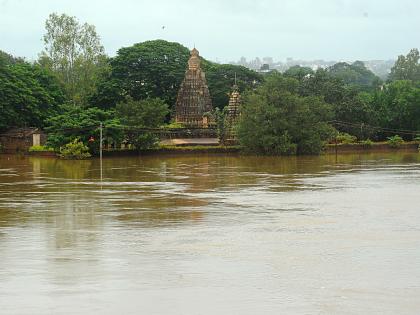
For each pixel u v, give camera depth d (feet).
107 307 69.10
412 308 69.05
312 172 236.84
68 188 180.86
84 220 124.16
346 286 76.74
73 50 417.49
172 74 414.62
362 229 114.01
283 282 78.48
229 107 377.30
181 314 67.10
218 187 183.73
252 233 110.11
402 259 90.17
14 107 357.41
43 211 136.15
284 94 339.57
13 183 195.42
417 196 162.30
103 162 294.25
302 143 344.08
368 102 453.58
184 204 147.13
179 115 384.88
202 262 88.53
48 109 371.56
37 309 68.39
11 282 78.18
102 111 325.01
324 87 426.10
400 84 456.86
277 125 337.72
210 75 451.12
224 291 74.79
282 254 93.45
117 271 83.51
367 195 164.45
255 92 386.11
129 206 143.74
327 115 357.41
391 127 442.09
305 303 70.54
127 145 340.18
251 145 341.00
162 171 241.76
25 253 93.97
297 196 162.20
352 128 417.90
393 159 320.29
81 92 409.49
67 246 99.04
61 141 317.83
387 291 74.79
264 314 67.15
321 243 101.35
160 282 78.43
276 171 241.14
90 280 79.20
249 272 83.05
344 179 208.54
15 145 354.54
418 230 112.98
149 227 116.16
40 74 387.55
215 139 379.35
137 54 417.90
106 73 417.90
